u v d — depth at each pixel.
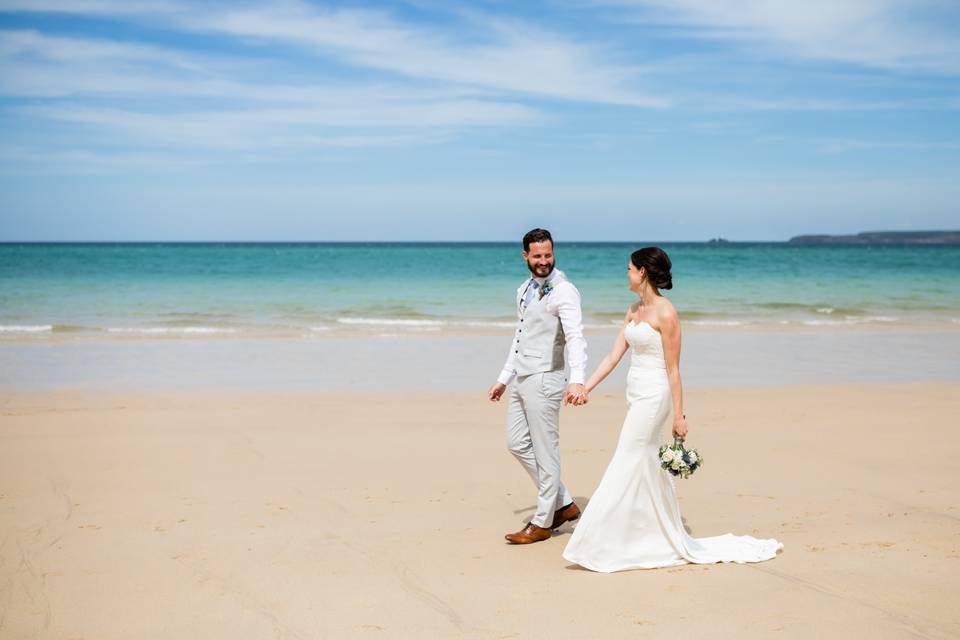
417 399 10.44
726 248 127.31
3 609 4.00
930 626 3.70
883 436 8.33
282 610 3.98
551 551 4.94
